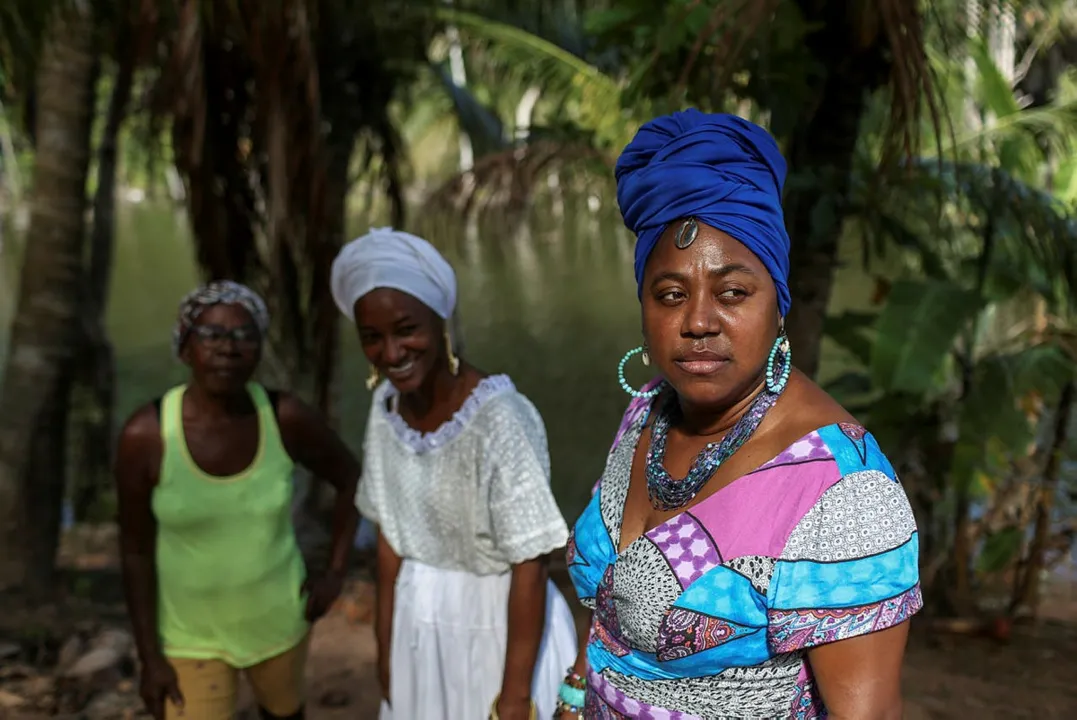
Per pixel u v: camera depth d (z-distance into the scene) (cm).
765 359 119
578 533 140
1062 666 405
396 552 230
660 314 121
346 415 1065
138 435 238
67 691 362
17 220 1866
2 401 491
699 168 117
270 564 252
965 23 396
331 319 485
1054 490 454
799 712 121
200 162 409
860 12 308
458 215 559
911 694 374
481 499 206
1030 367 436
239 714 356
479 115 759
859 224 418
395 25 584
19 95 505
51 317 490
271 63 395
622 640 128
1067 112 495
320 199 429
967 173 415
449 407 212
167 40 439
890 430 452
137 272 2289
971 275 464
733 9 273
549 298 1675
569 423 1044
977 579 491
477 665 215
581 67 668
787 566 112
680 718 124
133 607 248
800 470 113
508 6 671
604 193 562
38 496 492
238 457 244
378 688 380
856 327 452
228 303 235
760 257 118
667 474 127
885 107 408
